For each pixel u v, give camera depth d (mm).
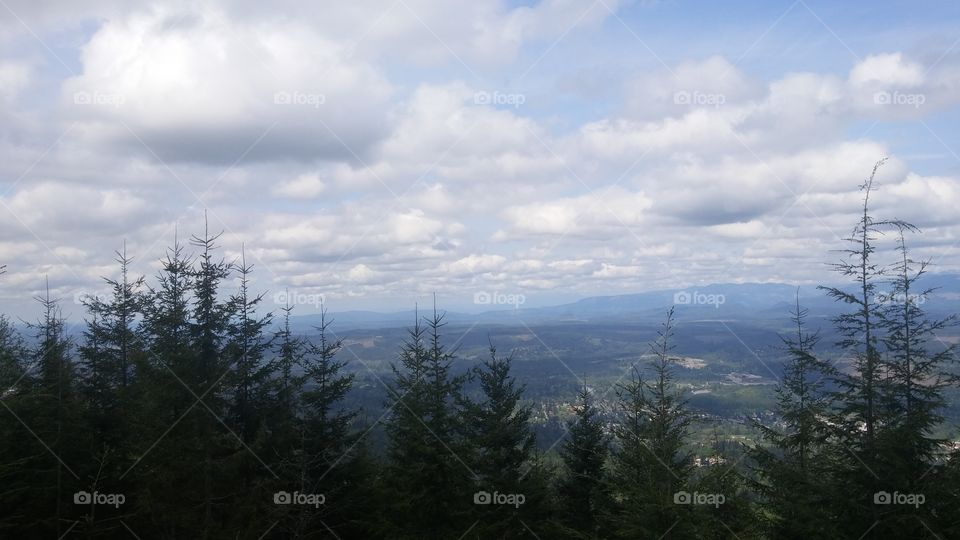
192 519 21656
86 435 23781
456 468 22344
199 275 23562
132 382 26000
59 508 21797
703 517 18141
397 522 22844
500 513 23406
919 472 17094
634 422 20734
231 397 24141
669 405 19812
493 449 24422
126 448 23688
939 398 16875
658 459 18922
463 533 22078
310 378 25016
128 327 26719
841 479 18203
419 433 22047
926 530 16328
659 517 18172
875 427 17500
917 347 17266
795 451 20406
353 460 25250
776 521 19406
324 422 24609
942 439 17000
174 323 22797
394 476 22719
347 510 24969
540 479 24953
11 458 21547
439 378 23547
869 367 17141
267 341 25047
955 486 16375
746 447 20812
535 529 23781
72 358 25891
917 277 17266
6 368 25234
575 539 23625
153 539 24172
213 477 22344
